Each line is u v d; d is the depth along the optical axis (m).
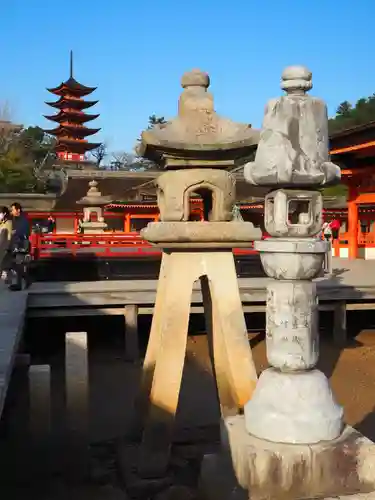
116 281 15.52
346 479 4.99
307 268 5.11
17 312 10.54
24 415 9.46
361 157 22.42
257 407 5.25
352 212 24.12
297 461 4.90
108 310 13.39
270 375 5.32
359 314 16.92
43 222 34.91
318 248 5.09
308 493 4.92
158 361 6.96
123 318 15.65
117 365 13.10
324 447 4.98
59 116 48.78
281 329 5.23
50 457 7.80
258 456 4.95
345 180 24.36
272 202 5.32
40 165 51.94
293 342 5.20
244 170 5.43
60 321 15.21
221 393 7.41
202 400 10.76
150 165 67.88
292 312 5.19
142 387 7.81
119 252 16.27
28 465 7.69
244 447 5.07
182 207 7.04
